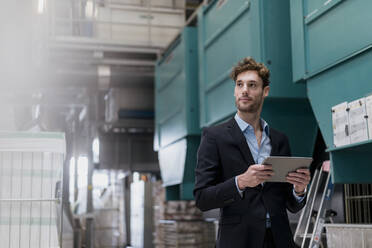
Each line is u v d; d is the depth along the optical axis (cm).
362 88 350
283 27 501
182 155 745
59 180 286
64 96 948
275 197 262
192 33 743
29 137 283
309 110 522
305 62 421
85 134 1006
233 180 247
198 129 719
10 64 772
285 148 279
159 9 933
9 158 280
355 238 359
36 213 279
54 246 279
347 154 385
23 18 770
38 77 877
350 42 362
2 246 274
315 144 548
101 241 1110
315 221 402
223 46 590
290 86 492
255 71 273
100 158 1219
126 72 944
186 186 734
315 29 410
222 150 266
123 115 1074
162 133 879
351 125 359
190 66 734
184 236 823
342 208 470
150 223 1016
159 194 952
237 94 273
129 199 1180
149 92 1066
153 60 993
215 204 253
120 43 914
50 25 888
